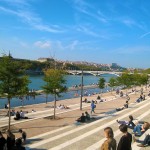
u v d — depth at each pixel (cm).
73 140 1962
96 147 1777
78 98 6600
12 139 1334
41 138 2020
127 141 897
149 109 3950
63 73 3503
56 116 3478
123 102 5509
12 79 2409
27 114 3616
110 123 2705
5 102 5772
